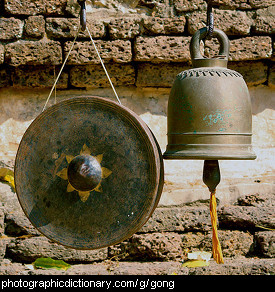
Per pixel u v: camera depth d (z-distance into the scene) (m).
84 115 2.79
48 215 2.83
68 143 2.81
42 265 3.49
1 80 4.08
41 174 2.84
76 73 4.08
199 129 2.72
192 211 3.78
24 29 4.02
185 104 2.75
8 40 4.02
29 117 4.13
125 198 2.71
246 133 2.79
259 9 4.15
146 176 2.67
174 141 2.81
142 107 4.20
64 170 2.82
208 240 3.72
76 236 2.79
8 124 4.12
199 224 3.75
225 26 4.09
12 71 4.06
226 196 3.94
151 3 4.11
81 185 2.71
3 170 3.88
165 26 4.07
